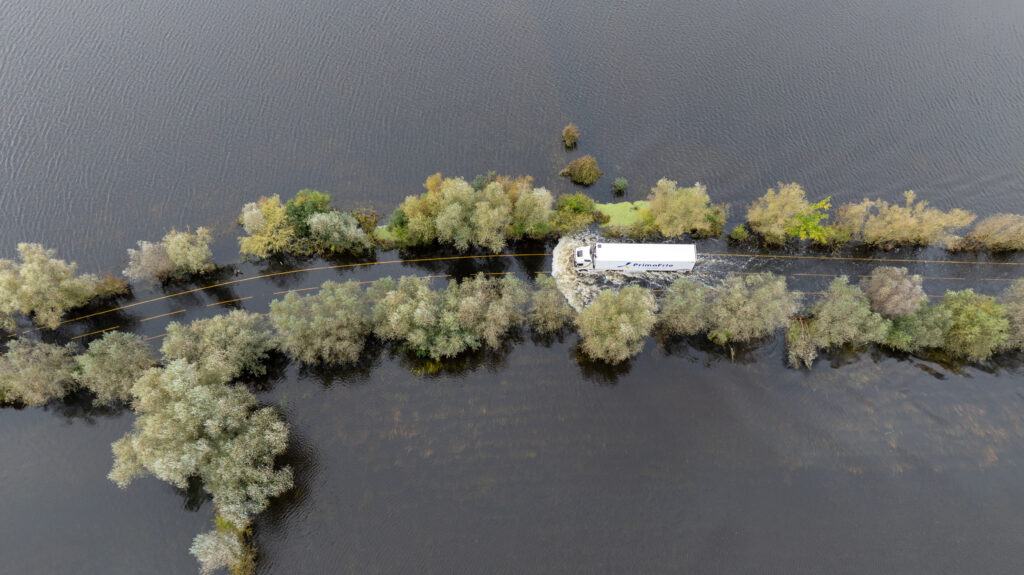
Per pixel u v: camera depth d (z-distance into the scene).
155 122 132.50
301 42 151.38
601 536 80.75
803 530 81.25
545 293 99.25
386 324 94.06
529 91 140.38
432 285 107.88
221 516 78.81
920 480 85.50
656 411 93.12
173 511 82.81
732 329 94.00
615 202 119.69
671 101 138.50
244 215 106.31
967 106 135.62
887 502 83.56
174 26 154.62
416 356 98.75
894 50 150.12
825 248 113.44
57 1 159.12
